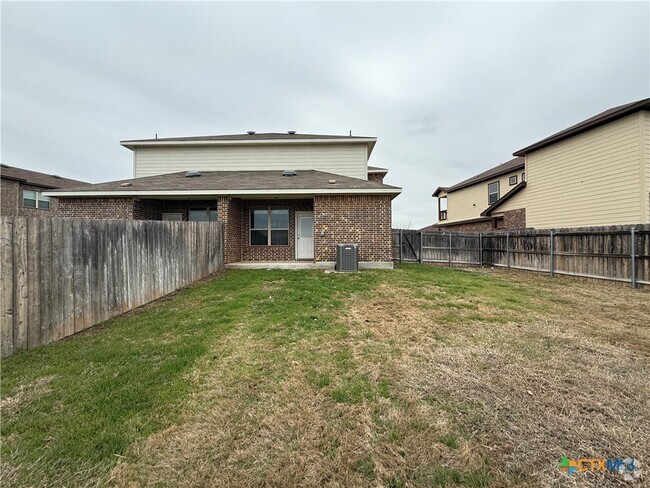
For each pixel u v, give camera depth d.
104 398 2.76
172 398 2.75
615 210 10.65
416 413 2.48
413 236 14.16
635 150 9.98
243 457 2.04
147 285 6.21
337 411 2.53
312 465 1.97
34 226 4.04
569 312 5.40
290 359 3.51
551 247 9.97
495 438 2.19
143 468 1.98
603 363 3.36
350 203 10.36
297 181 11.22
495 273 10.52
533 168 14.39
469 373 3.14
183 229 7.59
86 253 4.82
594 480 1.83
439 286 7.55
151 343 4.07
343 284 7.60
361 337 4.18
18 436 2.27
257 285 7.50
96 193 10.03
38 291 4.05
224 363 3.44
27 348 3.91
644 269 7.50
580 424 2.34
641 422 2.36
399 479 1.86
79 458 2.05
